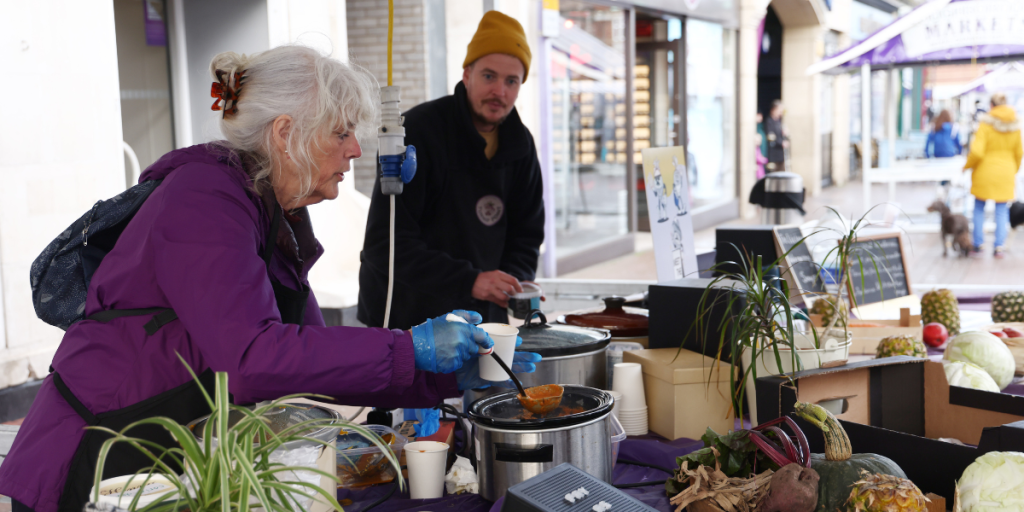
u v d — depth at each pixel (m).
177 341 1.37
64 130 3.88
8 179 3.63
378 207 2.51
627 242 9.22
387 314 1.88
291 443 1.13
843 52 7.18
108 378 1.36
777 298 1.84
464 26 7.04
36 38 3.74
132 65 4.77
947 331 2.76
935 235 9.75
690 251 2.97
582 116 8.45
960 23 6.59
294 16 5.21
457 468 1.63
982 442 1.37
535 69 7.53
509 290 2.28
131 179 4.80
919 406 1.79
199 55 5.11
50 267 1.40
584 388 1.59
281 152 1.41
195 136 5.14
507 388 1.71
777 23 14.96
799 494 1.24
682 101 10.61
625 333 2.27
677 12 10.12
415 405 1.56
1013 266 7.58
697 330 2.02
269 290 1.32
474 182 2.66
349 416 1.95
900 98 19.03
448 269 2.37
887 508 1.18
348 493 1.57
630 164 9.39
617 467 1.72
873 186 15.43
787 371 1.87
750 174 12.86
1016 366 2.35
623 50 9.09
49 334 3.84
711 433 1.44
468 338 1.38
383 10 6.99
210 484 0.83
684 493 1.35
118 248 1.38
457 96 2.60
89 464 1.36
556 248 8.07
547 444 1.42
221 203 1.32
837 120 16.50
